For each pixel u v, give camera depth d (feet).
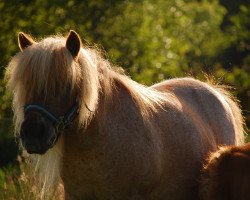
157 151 32.55
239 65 136.26
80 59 30.09
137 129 31.96
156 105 33.83
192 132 35.24
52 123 29.09
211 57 133.39
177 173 34.14
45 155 30.86
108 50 85.92
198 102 38.04
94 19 86.53
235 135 39.65
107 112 31.24
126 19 90.58
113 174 31.32
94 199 31.91
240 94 93.04
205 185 34.55
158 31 98.07
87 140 30.76
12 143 79.87
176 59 95.14
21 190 43.29
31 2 82.64
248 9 114.83
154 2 101.71
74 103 29.76
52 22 81.82
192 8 133.90
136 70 88.79
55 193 35.27
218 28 136.56
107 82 31.45
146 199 32.65
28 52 29.68
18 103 29.86
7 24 81.00
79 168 31.14
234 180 34.76
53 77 29.17
